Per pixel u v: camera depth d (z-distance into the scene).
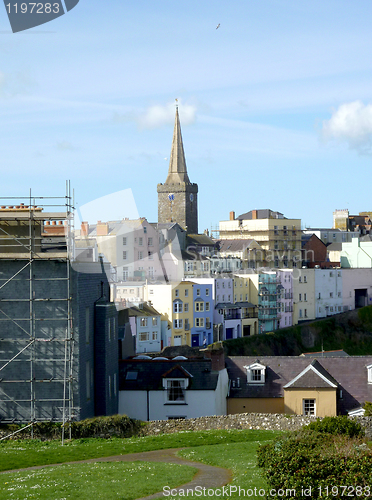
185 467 34.88
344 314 159.75
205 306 128.12
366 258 186.25
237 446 40.78
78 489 30.09
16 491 29.67
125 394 54.84
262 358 59.28
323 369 57.47
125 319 69.75
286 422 46.78
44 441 44.91
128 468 34.72
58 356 46.69
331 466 25.62
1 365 46.84
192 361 55.69
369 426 44.28
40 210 48.66
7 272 47.06
